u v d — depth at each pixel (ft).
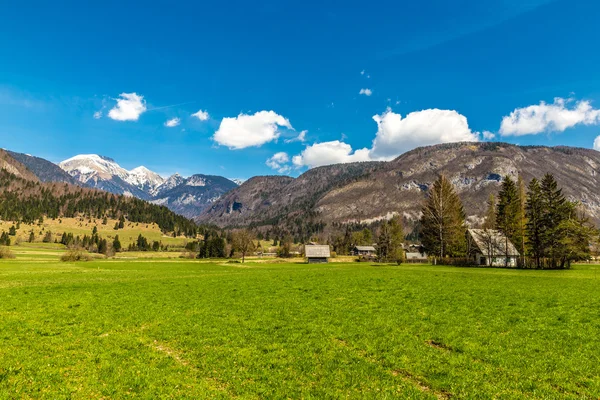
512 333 74.49
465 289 136.87
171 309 100.01
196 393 47.09
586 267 271.69
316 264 358.64
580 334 73.36
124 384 49.78
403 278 177.78
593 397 45.75
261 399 45.91
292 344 67.56
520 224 315.58
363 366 56.49
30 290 132.26
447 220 322.96
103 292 129.70
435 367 56.13
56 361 58.29
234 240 460.55
